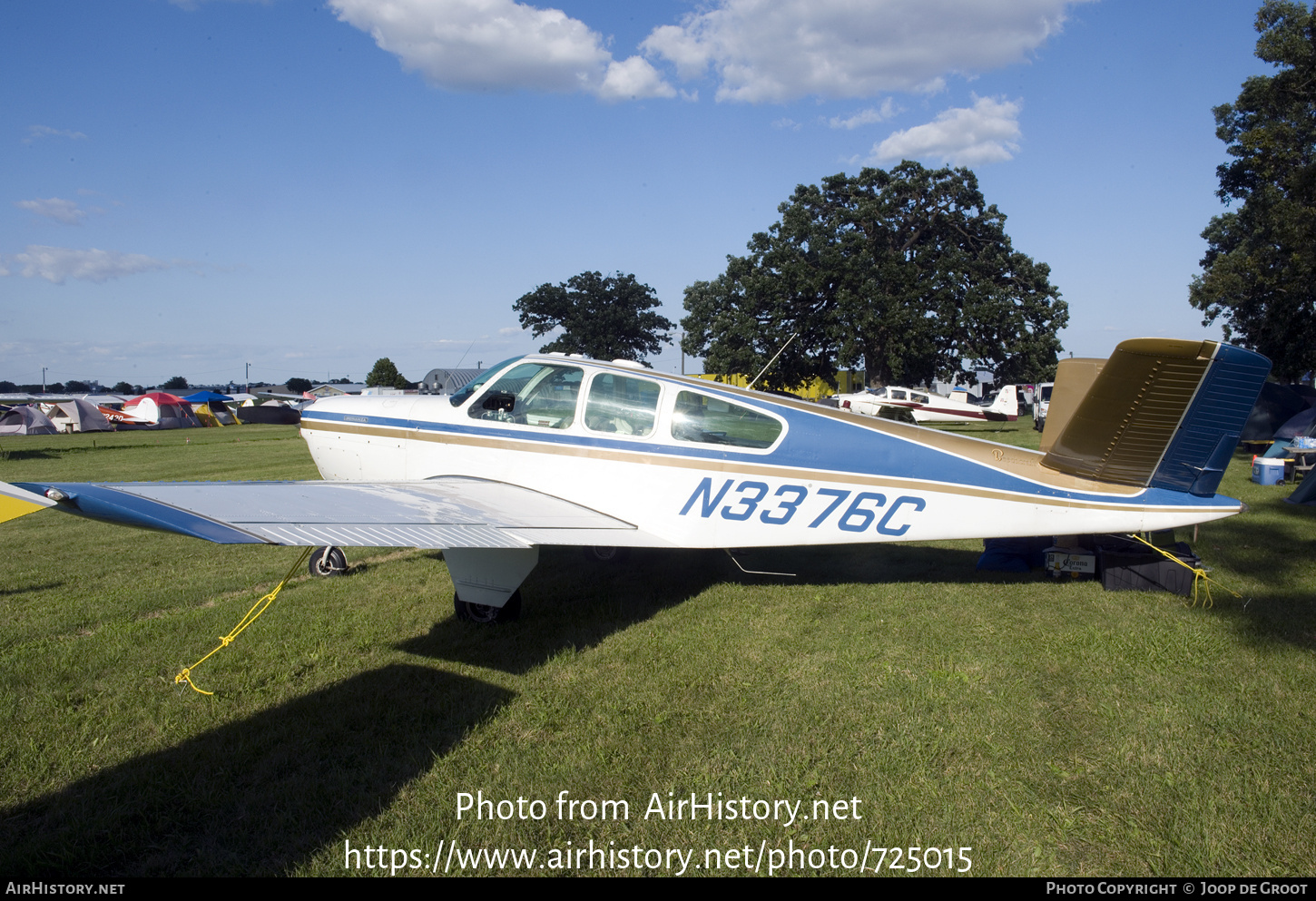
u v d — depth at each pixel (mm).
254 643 4273
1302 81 18531
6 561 6793
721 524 5051
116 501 2727
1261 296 20703
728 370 36906
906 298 34406
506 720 3293
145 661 4004
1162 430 4613
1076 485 4898
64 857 2371
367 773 2848
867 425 5051
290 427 35688
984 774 2809
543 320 57000
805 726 3180
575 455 5184
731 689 3582
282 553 7109
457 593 4586
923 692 3500
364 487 4461
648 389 5141
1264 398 16484
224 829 2529
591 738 3117
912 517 5004
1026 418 37438
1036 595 5109
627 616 4781
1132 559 5180
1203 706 3309
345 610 4949
